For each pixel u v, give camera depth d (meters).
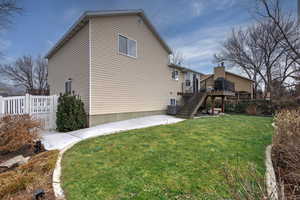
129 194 2.38
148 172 2.99
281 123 4.03
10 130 4.26
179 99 14.45
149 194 2.37
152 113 11.69
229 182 2.12
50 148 4.64
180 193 2.38
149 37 11.52
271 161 3.41
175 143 4.60
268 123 7.80
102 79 8.49
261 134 5.54
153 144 4.56
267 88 18.92
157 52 12.27
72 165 3.37
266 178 2.62
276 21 10.62
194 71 15.43
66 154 4.04
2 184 2.64
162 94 12.65
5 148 4.09
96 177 2.86
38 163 3.47
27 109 6.75
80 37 8.77
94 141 5.07
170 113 12.29
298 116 4.29
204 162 3.35
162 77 12.70
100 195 2.37
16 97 6.58
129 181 2.71
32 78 27.66
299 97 10.70
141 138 5.19
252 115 12.56
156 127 6.90
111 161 3.51
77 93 9.01
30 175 2.95
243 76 22.88
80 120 7.43
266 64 18.73
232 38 21.58
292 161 3.01
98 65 8.34
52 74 12.27
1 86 24.62
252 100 13.84
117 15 9.27
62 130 6.97
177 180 2.72
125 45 9.75
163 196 2.32
